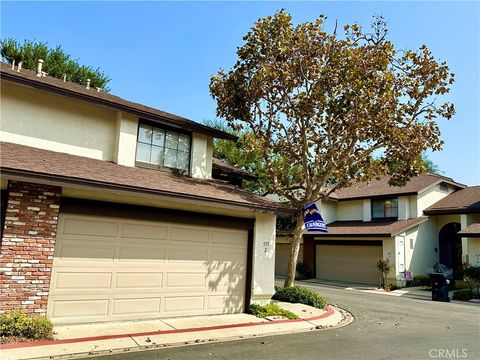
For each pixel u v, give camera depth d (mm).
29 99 9898
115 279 8641
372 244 22609
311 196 13594
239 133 29141
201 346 7414
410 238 22172
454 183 25703
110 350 6805
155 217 9281
